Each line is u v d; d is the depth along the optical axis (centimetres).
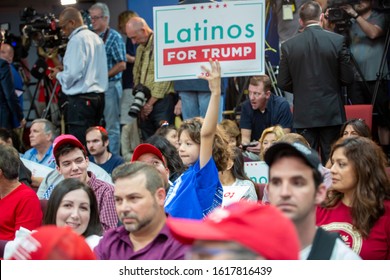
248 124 932
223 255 236
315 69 841
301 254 350
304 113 847
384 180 516
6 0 1317
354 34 1040
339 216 521
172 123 1030
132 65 1138
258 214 240
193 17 719
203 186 552
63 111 1034
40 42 1106
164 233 452
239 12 714
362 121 756
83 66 995
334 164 519
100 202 657
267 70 1052
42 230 296
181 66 721
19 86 1179
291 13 1069
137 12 1249
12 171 674
